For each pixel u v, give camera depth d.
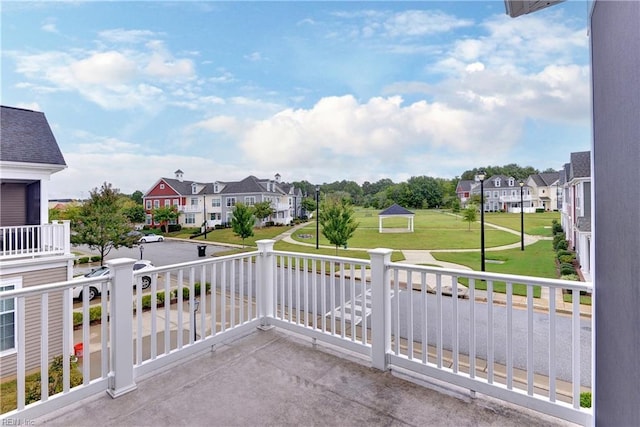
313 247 17.70
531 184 23.84
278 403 2.30
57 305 6.77
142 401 2.33
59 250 7.06
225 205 37.03
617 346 1.33
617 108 1.30
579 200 10.54
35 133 8.21
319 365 2.84
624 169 1.20
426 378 2.60
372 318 2.80
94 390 2.34
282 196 40.97
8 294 1.97
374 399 2.34
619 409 1.30
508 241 15.52
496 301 7.66
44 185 7.91
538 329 6.01
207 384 2.54
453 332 2.44
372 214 30.61
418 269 2.58
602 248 1.65
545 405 2.07
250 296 3.58
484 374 4.46
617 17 1.28
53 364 5.23
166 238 29.77
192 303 3.09
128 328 2.46
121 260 2.44
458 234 18.67
